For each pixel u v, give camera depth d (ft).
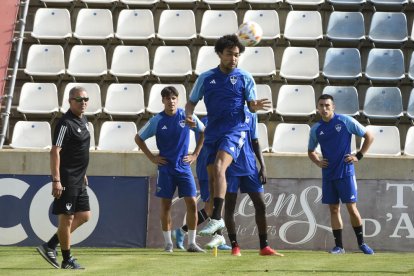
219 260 86.12
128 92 142.00
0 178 115.85
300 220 115.85
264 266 78.74
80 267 78.48
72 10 158.92
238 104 81.05
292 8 159.74
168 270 74.64
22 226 115.24
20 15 155.84
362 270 75.46
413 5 159.43
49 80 147.95
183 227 112.68
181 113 104.94
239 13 159.43
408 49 154.20
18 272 73.56
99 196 116.37
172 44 154.71
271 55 147.95
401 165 117.39
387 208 115.55
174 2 159.02
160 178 105.60
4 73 145.59
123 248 114.93
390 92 142.92
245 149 91.04
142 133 105.29
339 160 105.40
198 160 110.73
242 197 115.34
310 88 142.00
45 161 118.62
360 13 155.22
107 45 153.79
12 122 142.51
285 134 134.31
